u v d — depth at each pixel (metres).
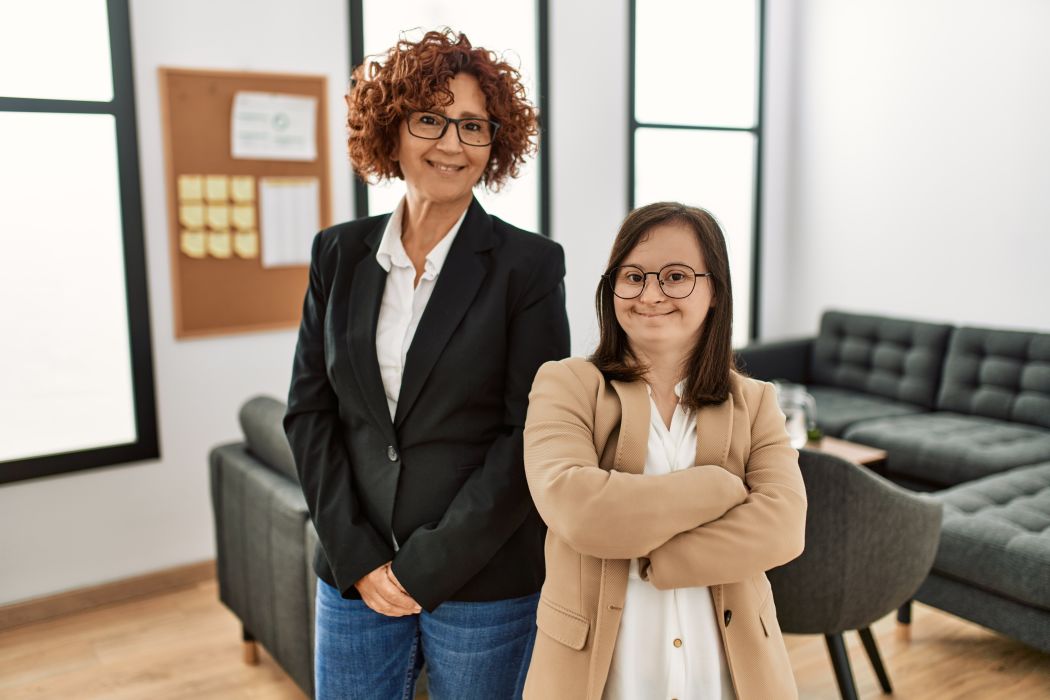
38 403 3.20
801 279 5.42
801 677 2.67
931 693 2.57
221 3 3.32
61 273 3.19
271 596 2.47
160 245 3.31
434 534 1.41
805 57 5.23
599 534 1.20
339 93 3.64
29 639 2.98
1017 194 4.27
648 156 4.80
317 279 1.61
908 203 4.76
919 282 4.75
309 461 1.54
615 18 4.49
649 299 1.30
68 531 3.22
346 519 1.48
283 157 3.52
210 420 3.49
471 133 1.44
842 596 2.24
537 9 4.22
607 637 1.26
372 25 3.75
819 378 4.92
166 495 3.41
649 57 4.70
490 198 4.27
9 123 3.03
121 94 3.17
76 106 3.10
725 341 1.35
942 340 4.39
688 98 4.90
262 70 3.44
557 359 1.50
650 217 1.33
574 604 1.29
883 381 4.57
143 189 3.25
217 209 3.40
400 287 1.52
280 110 3.48
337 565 1.46
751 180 5.26
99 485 3.27
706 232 1.33
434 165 1.44
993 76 4.31
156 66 3.22
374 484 1.49
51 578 3.20
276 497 2.38
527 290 1.49
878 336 4.67
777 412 1.40
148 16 3.18
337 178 3.68
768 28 5.15
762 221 5.32
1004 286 4.36
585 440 1.31
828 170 5.18
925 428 3.95
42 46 3.05
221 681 2.68
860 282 5.07
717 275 1.33
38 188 3.11
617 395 1.35
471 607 1.45
